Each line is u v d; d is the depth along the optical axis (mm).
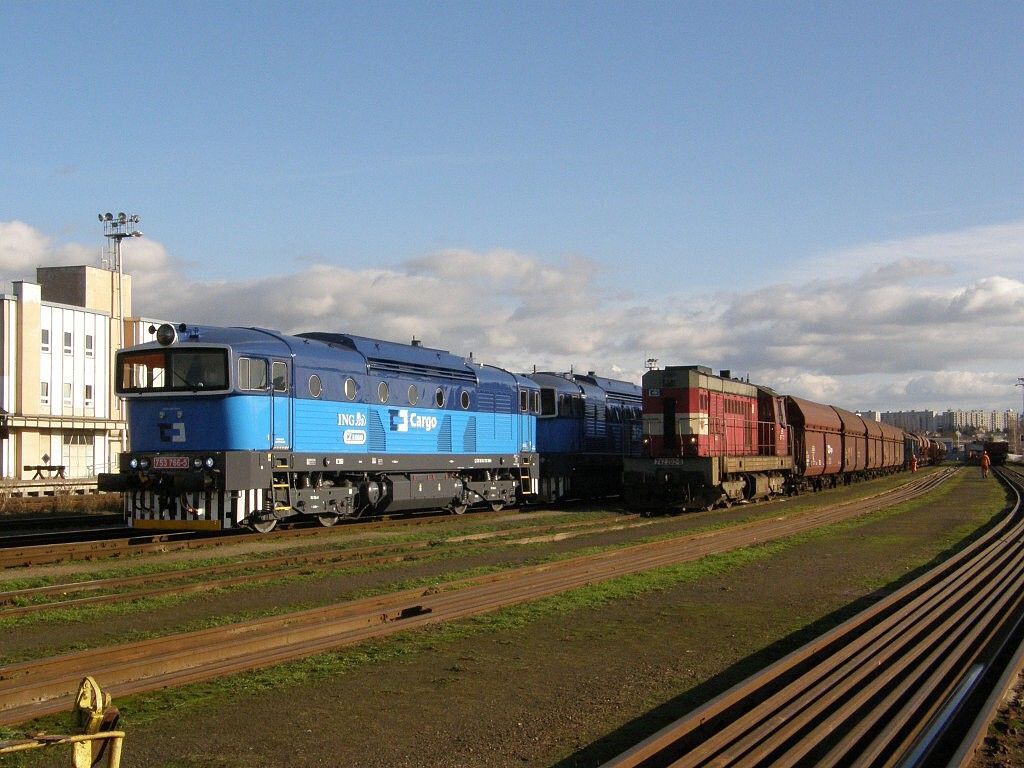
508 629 12070
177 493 20891
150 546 19656
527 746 7621
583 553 19609
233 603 13812
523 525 26656
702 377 32906
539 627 12242
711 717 7902
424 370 28016
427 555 19031
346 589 15086
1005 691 9031
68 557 18281
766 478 38312
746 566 18344
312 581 15914
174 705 8578
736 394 36344
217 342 21406
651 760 7027
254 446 21641
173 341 21500
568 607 13578
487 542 21750
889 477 70875
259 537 22016
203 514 21141
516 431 32594
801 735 7570
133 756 7297
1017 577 16547
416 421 27406
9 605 13461
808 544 22406
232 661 9898
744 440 37000
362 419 25219
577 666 10219
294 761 7227
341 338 25969
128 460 21531
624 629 12164
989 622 12359
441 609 12938
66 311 53438
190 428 21484
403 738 7789
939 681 9227
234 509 21391
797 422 43656
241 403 21391
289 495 22891
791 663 9719
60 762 7180
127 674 9219
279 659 10125
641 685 9469
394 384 26578
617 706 8734
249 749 7484
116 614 12898
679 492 32375
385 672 9859
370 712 8477
